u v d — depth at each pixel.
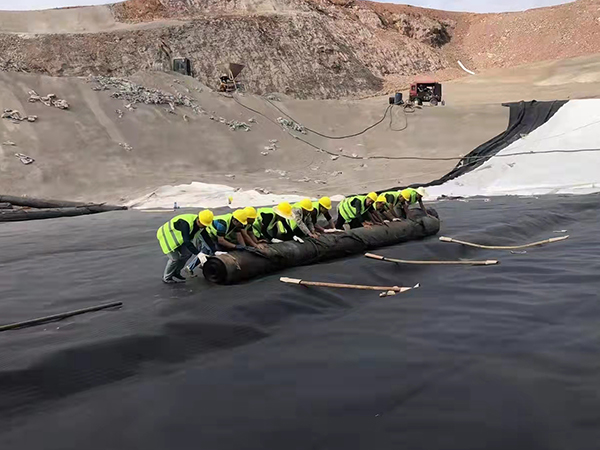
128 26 81.00
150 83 40.41
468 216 19.14
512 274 10.31
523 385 5.45
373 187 29.92
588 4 92.25
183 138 35.56
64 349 6.60
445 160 34.81
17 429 5.04
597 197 23.56
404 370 5.96
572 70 71.06
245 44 76.00
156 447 4.66
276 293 8.86
